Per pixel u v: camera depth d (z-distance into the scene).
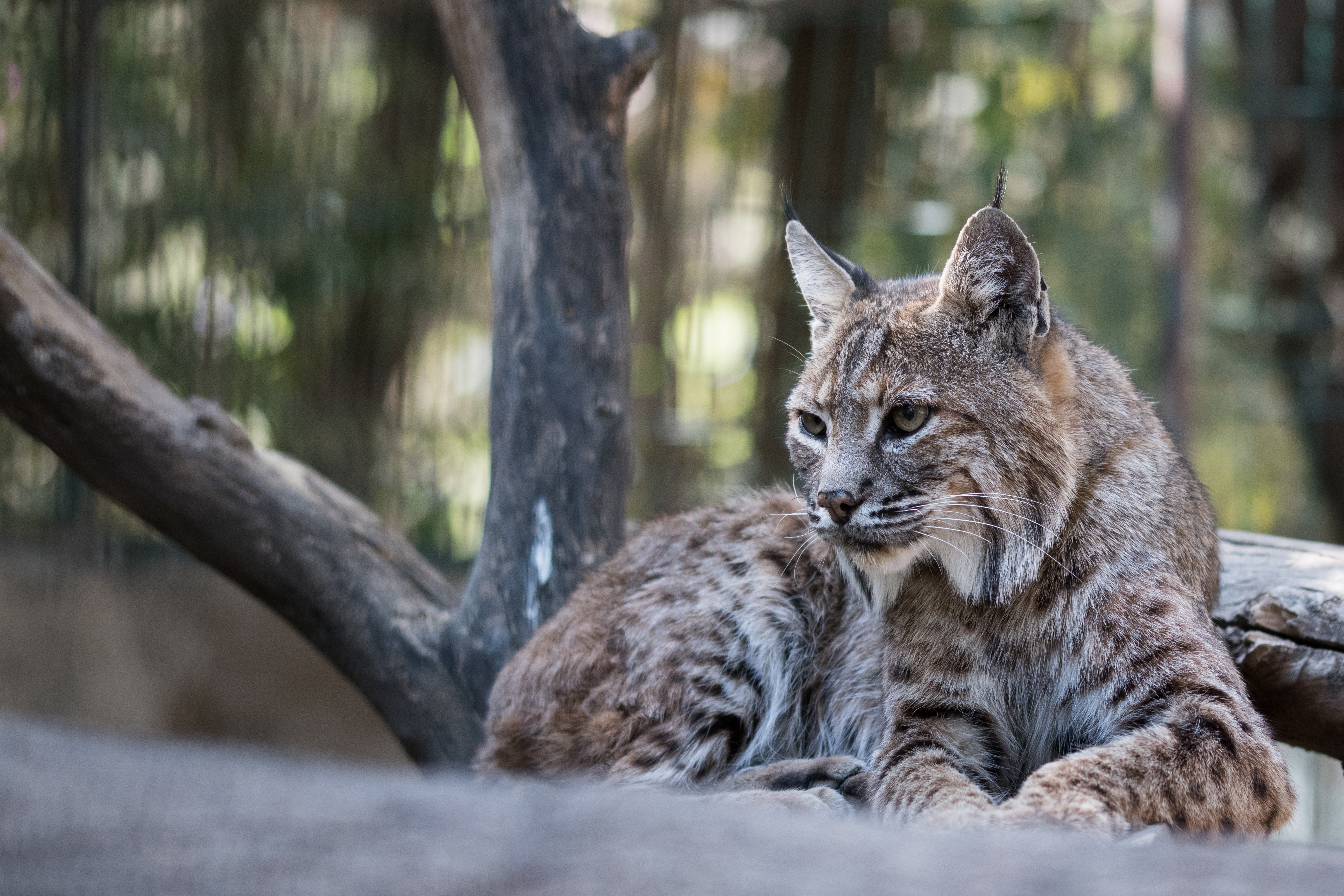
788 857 2.88
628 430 9.18
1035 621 6.90
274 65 16.28
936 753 6.87
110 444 8.70
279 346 16.42
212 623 15.67
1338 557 8.45
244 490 8.95
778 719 7.99
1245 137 20.72
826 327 7.71
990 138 20.44
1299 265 19.61
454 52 9.18
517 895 2.55
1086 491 6.88
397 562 9.45
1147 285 20.39
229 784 3.13
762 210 18.23
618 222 9.12
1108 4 21.19
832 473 6.88
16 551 15.49
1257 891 2.77
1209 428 19.89
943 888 2.71
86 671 15.34
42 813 2.84
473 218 16.44
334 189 16.52
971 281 6.87
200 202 16.11
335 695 15.77
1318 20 19.33
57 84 15.09
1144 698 6.49
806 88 18.56
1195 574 7.12
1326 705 7.70
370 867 2.66
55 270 15.24
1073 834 5.27
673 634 7.86
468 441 16.28
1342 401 18.83
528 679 7.98
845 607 8.06
